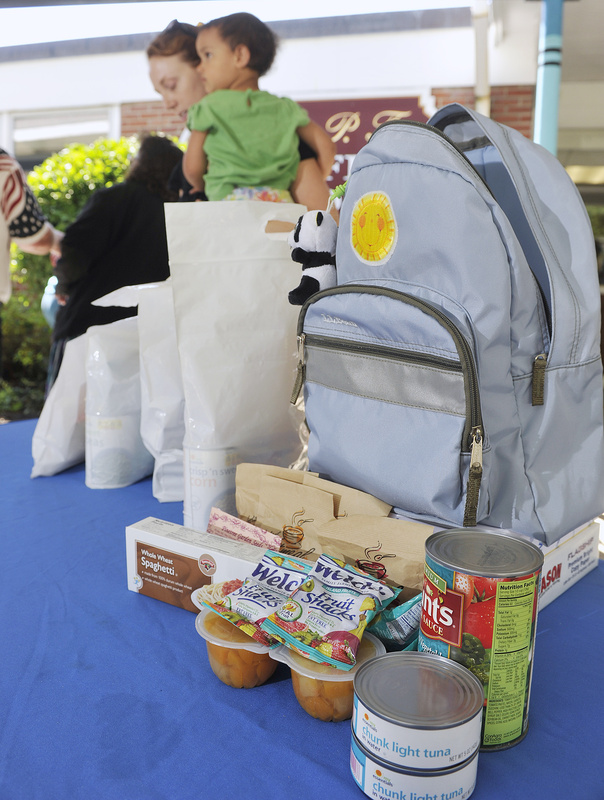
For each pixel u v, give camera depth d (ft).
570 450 3.50
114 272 8.08
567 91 17.63
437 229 3.10
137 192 8.07
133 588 3.59
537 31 14.24
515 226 3.62
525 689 2.35
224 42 9.32
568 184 3.53
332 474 3.66
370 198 3.40
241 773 2.21
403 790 1.99
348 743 2.38
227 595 2.82
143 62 15.42
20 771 2.21
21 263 15.28
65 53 15.78
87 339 5.59
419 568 2.89
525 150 3.56
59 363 8.33
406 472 3.17
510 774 2.23
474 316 3.04
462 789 2.03
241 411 4.26
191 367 4.18
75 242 7.78
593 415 3.62
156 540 3.43
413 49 14.26
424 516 3.26
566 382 3.41
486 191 3.07
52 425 5.80
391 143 3.30
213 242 4.20
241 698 2.65
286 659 2.53
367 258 3.47
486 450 3.04
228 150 8.16
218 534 3.52
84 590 3.62
